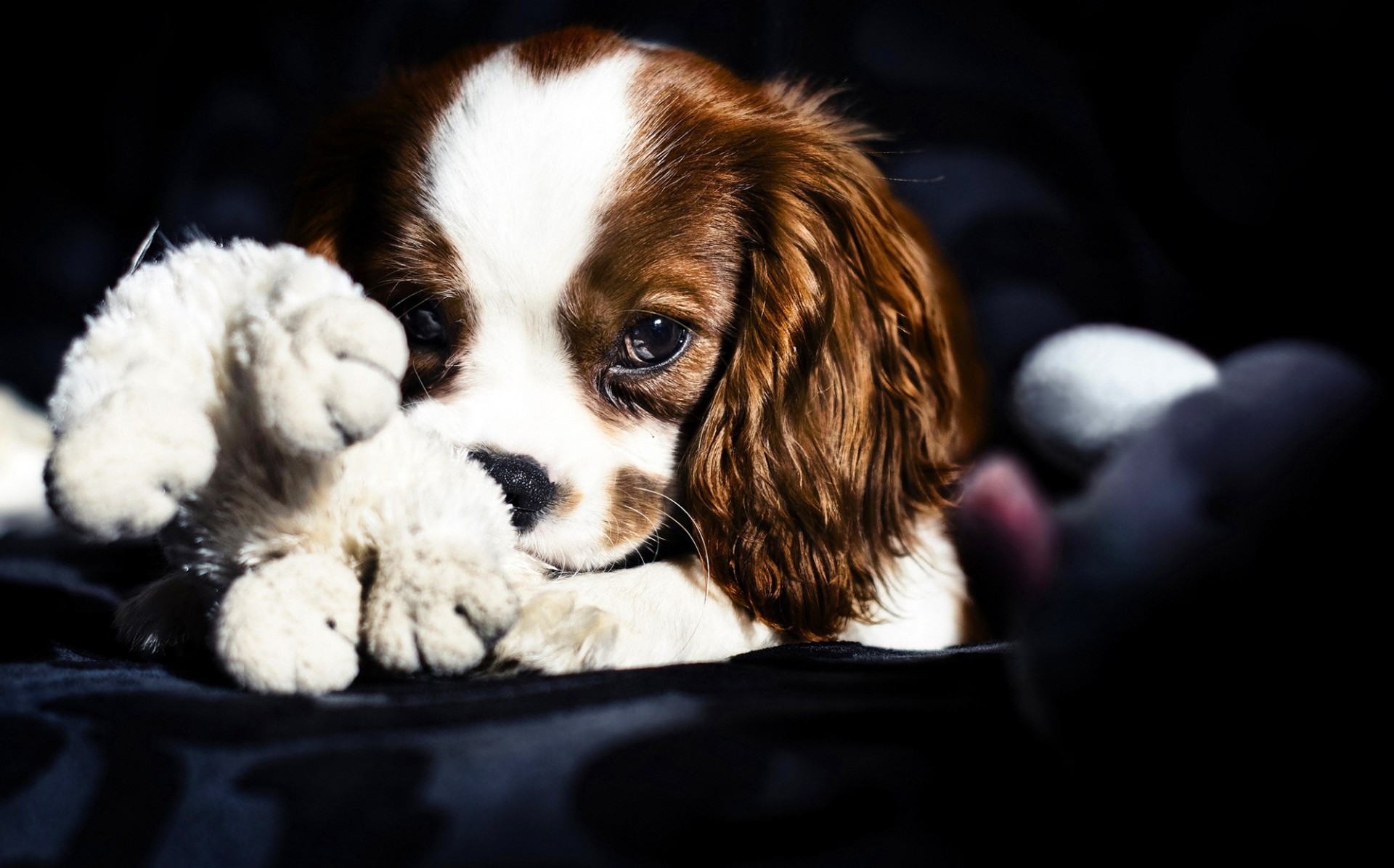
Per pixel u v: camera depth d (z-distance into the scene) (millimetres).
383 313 408
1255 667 374
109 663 453
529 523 500
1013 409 533
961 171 769
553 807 375
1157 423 396
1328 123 659
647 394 527
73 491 391
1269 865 373
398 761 387
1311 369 392
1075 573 385
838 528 534
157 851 376
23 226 918
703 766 386
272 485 424
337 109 586
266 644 416
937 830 378
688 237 528
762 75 786
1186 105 716
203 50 892
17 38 915
